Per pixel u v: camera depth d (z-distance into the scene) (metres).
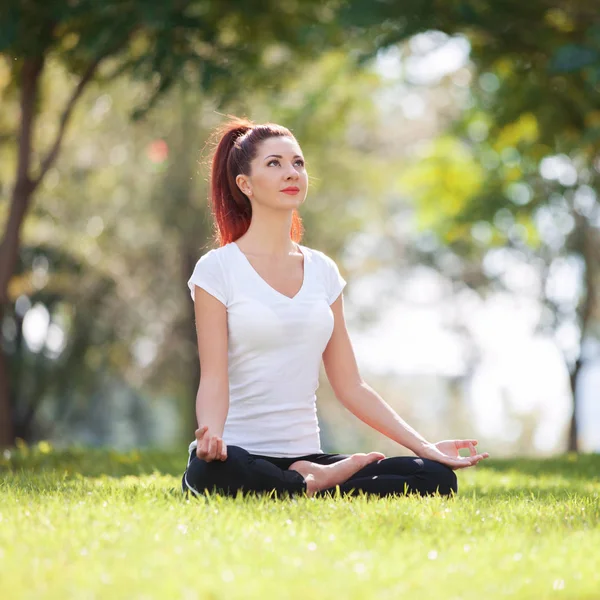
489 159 40.06
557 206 43.94
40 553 6.26
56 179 42.66
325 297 10.07
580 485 13.93
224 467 8.89
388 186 48.38
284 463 9.64
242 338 9.64
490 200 40.09
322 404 57.47
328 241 46.53
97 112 39.19
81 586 5.47
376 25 21.66
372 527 7.24
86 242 44.22
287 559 6.09
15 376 51.09
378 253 58.09
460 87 39.16
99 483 11.80
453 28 23.22
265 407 9.63
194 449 9.77
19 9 22.58
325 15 25.53
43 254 46.66
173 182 41.97
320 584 5.60
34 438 58.03
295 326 9.69
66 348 50.25
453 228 41.38
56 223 44.12
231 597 5.26
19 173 27.45
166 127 40.72
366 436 82.44
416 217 43.00
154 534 6.80
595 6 23.62
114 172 43.06
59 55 25.12
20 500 8.53
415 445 9.77
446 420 85.69
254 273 9.77
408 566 6.09
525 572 6.15
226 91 24.09
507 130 29.06
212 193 10.48
